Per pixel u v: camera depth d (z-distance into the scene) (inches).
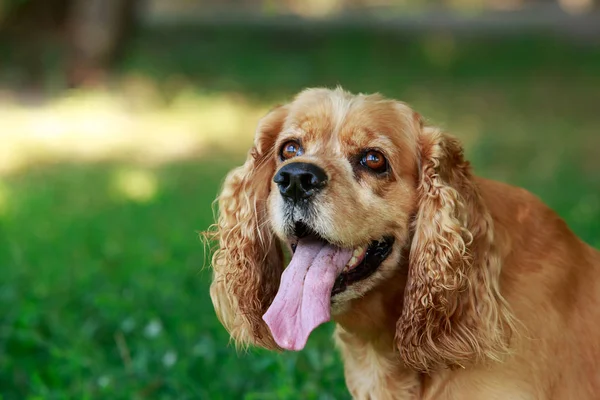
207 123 570.6
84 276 243.3
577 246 140.8
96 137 529.3
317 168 132.0
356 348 147.3
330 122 139.9
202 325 202.7
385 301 141.5
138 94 644.1
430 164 134.9
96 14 676.1
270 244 150.8
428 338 132.3
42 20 749.3
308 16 1269.7
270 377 183.8
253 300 148.8
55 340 203.0
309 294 133.0
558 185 366.6
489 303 130.0
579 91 686.5
